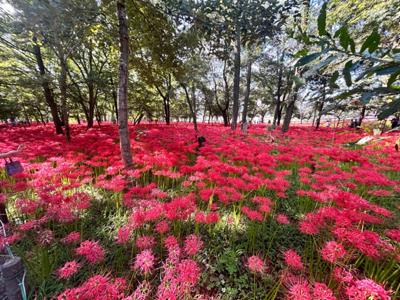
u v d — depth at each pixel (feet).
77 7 11.84
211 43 11.10
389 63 2.15
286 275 5.58
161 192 8.98
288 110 32.37
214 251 7.30
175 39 13.73
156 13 11.77
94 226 8.52
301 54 2.85
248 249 7.50
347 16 8.04
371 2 7.02
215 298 5.60
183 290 4.67
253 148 16.52
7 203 9.37
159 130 28.40
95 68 34.32
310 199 10.08
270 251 7.38
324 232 7.03
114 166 11.85
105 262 6.63
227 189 8.97
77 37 16.69
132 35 14.84
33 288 5.28
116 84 34.42
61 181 11.21
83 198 8.59
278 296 5.54
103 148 15.94
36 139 21.63
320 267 5.88
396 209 9.74
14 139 21.45
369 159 16.19
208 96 58.49
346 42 2.26
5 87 24.07
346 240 5.77
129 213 9.01
